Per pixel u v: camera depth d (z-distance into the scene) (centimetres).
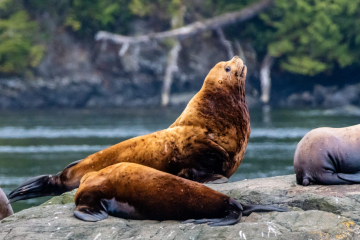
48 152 6825
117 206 1831
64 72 15438
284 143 7438
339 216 1717
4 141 8075
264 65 16450
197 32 15862
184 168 2348
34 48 15338
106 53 15975
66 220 1780
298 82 17012
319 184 2067
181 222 1753
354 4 16300
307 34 16700
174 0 16688
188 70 16188
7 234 1684
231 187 2169
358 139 2053
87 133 8862
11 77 15288
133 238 1628
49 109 14575
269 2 16875
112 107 15250
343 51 16238
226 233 1609
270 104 16588
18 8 16325
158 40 16175
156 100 16112
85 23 16400
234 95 2462
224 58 16725
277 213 1778
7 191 4375
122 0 16700
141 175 1825
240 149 2445
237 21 16625
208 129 2377
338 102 15200
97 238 1636
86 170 2483
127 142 2430
